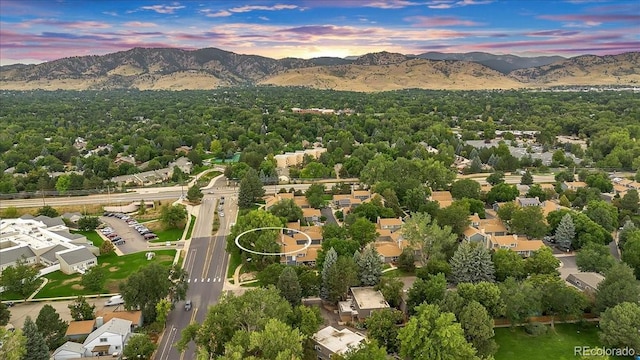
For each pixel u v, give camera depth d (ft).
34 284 484.33
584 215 604.49
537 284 434.71
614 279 423.23
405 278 517.14
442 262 484.33
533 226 589.32
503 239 562.66
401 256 535.60
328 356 365.20
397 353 382.22
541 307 420.77
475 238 579.89
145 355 368.68
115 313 425.69
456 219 599.57
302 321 380.58
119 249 617.21
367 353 333.42
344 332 389.39
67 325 406.41
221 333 356.38
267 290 396.98
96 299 483.10
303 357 355.97
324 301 463.42
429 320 360.07
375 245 575.79
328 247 518.78
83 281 490.90
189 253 598.75
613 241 621.31
